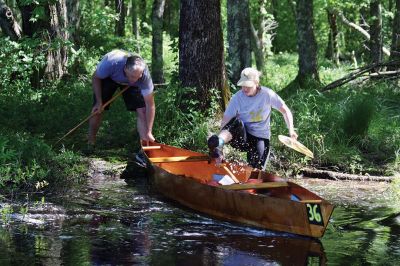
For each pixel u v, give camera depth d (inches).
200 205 385.4
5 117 588.1
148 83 447.2
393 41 832.9
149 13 1544.0
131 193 428.1
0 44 628.1
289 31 1809.8
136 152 528.1
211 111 551.2
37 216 362.9
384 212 390.6
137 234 334.6
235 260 297.3
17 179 426.9
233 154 512.7
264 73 994.7
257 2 1235.2
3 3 712.4
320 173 502.9
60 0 717.3
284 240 330.6
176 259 296.5
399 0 824.3
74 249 306.0
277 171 510.9
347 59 1562.5
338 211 393.1
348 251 313.4
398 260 300.5
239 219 362.0
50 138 556.7
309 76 806.5
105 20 802.8
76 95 664.4
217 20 555.8
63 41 649.0
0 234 325.7
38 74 706.8
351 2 1009.5
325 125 576.4
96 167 490.3
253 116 414.3
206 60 553.9
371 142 552.4
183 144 531.8
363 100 579.8
